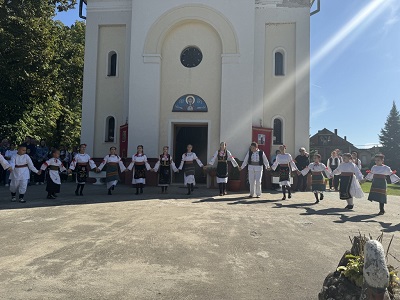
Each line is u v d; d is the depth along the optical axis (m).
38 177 16.20
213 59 15.88
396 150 66.44
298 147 16.34
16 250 5.37
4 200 10.62
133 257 5.12
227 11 15.56
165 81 16.03
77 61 25.08
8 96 18.72
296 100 16.47
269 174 15.67
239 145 15.09
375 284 2.33
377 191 9.52
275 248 5.74
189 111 15.85
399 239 6.49
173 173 16.48
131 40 15.87
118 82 17.75
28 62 18.08
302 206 10.48
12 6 17.61
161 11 15.82
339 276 3.17
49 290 3.91
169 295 3.86
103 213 8.53
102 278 4.30
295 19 16.69
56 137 31.30
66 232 6.53
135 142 15.48
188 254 5.32
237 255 5.34
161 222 7.53
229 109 15.24
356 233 6.90
